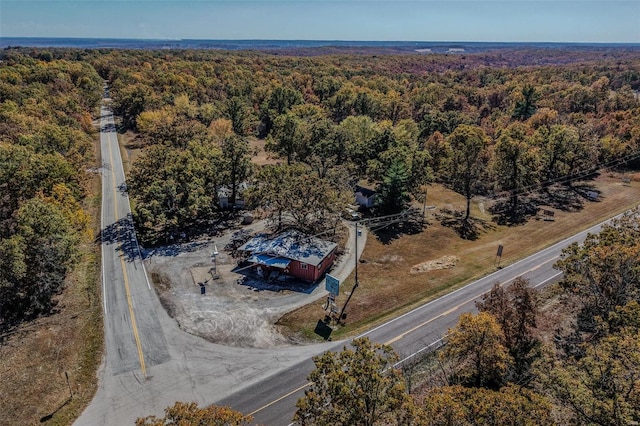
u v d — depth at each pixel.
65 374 26.31
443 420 15.41
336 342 30.06
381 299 35.81
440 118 87.50
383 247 46.59
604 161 73.88
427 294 36.88
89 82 109.25
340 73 163.62
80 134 66.00
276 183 47.28
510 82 134.38
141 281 37.28
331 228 48.72
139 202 48.59
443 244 47.88
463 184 58.47
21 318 31.77
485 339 22.05
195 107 93.62
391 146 62.12
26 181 40.69
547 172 66.94
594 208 57.88
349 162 65.38
